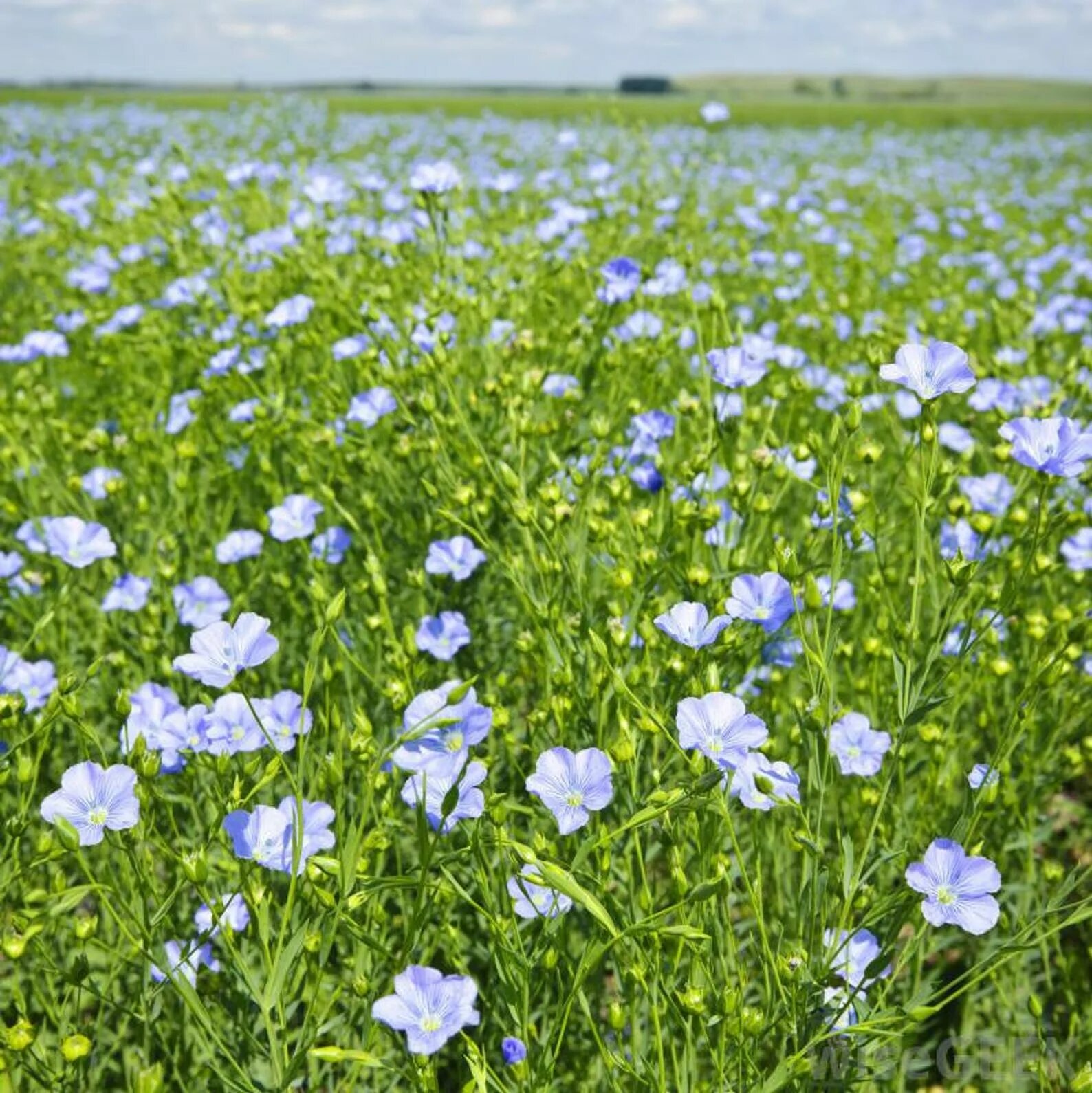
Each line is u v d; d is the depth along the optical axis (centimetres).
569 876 180
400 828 230
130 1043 258
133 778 201
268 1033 188
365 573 353
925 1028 283
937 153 2100
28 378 467
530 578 307
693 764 196
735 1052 204
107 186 977
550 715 247
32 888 267
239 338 466
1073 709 300
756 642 260
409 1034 174
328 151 1511
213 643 203
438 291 412
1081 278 751
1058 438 222
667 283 452
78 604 367
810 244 779
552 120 2514
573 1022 254
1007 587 273
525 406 337
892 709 267
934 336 514
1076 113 4044
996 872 186
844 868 203
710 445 289
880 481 425
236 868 233
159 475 401
